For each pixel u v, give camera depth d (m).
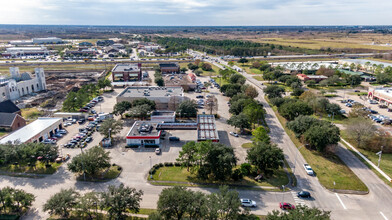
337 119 137.00
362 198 74.00
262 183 80.06
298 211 55.06
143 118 135.62
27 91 178.25
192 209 57.62
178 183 79.50
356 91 191.75
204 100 168.50
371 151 102.12
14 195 62.38
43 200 70.62
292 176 84.31
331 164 91.75
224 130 122.25
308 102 148.00
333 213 67.44
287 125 113.31
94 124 125.75
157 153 97.56
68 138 112.50
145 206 68.75
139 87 170.12
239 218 57.72
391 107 150.00
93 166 78.50
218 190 76.00
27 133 104.44
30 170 85.62
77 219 63.34
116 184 78.38
